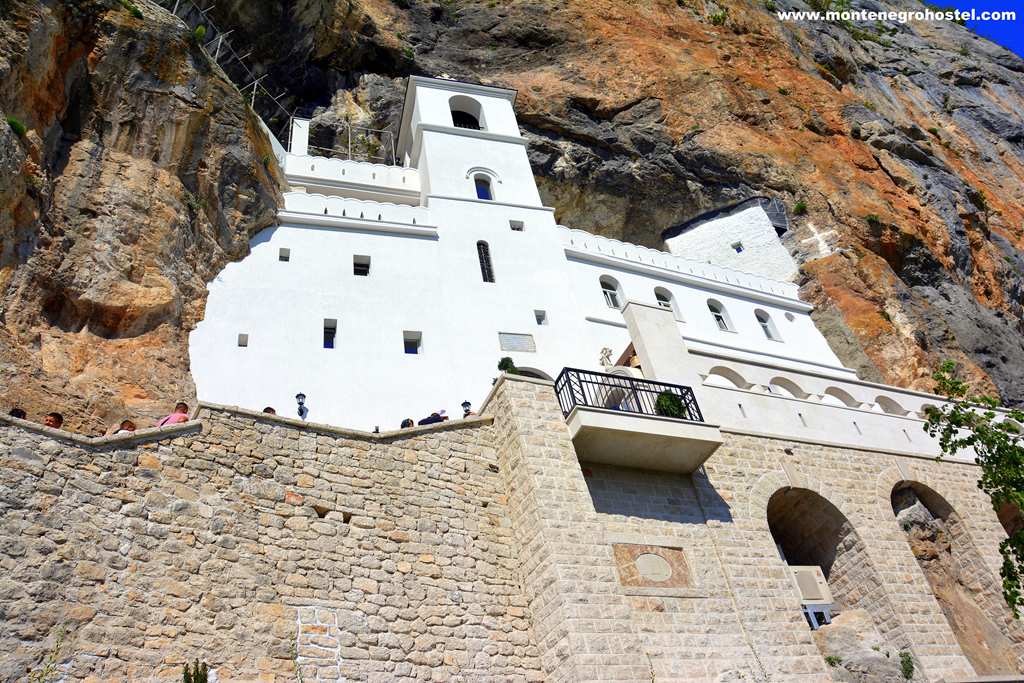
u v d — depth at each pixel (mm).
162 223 19031
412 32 39125
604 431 15000
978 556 19875
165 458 11273
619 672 12102
